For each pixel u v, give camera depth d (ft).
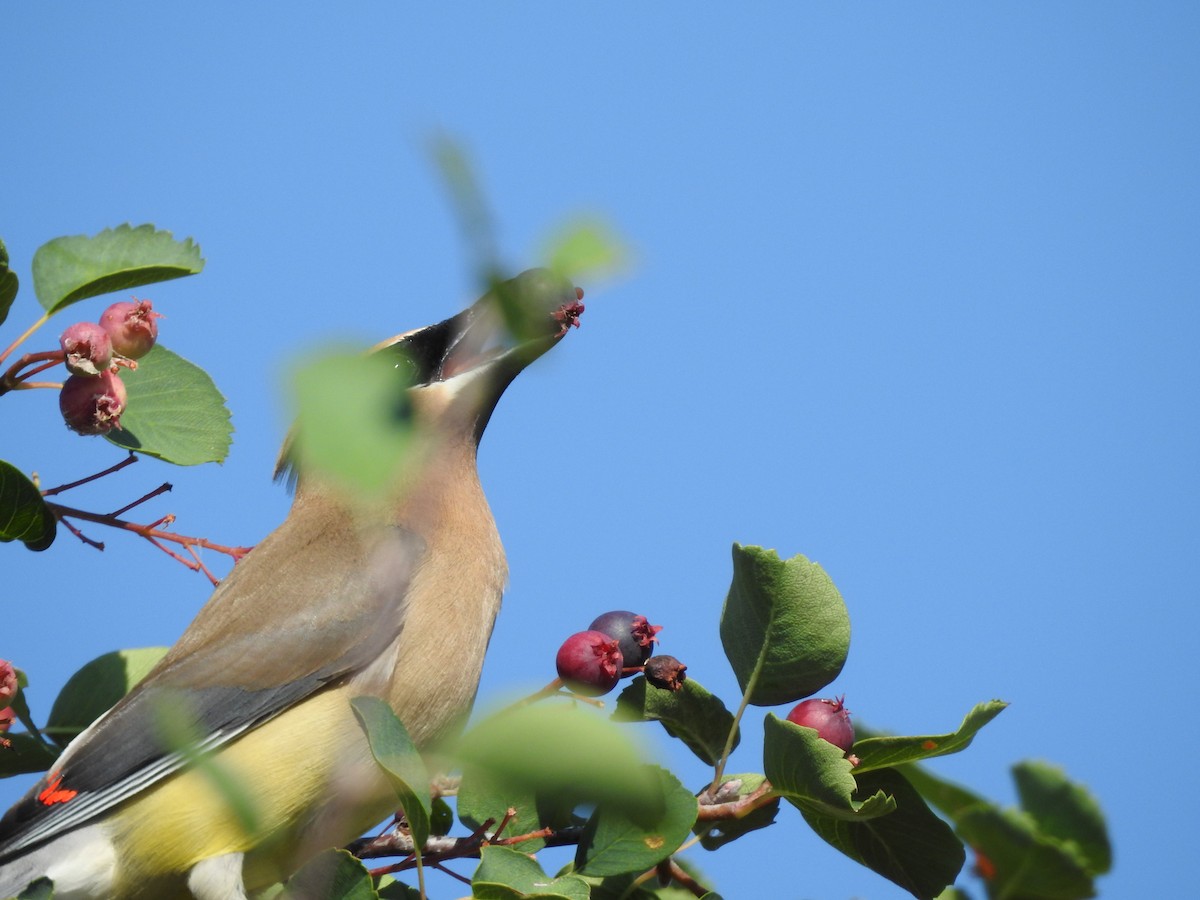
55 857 23.00
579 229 4.80
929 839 19.86
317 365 4.64
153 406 24.77
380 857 23.79
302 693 24.81
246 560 26.73
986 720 19.04
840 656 20.44
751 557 20.44
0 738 24.21
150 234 23.89
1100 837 10.97
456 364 27.43
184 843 22.97
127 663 25.94
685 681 21.40
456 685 26.20
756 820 20.86
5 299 21.71
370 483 4.60
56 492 23.66
